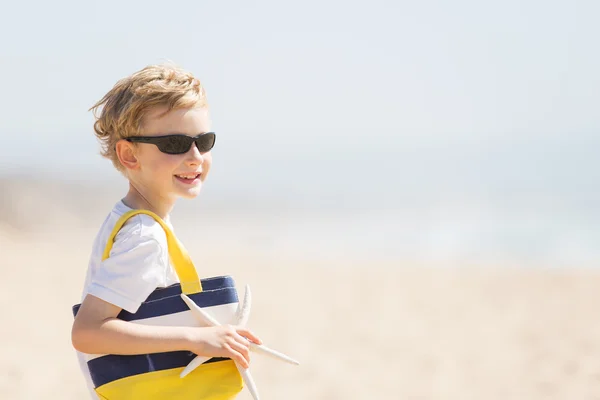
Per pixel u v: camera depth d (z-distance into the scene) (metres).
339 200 39.09
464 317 15.37
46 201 30.97
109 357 3.13
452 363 11.82
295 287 18.25
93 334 3.02
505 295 17.67
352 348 12.66
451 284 19.06
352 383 10.52
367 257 23.67
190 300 3.18
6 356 10.90
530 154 58.66
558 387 10.49
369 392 10.08
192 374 3.18
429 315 15.54
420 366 11.64
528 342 13.25
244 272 20.20
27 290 16.16
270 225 31.36
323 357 12.02
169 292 3.19
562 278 19.70
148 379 3.10
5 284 16.67
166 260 3.20
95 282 3.10
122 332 3.03
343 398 9.78
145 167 3.35
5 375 9.89
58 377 9.94
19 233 25.44
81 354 3.52
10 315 13.73
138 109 3.29
